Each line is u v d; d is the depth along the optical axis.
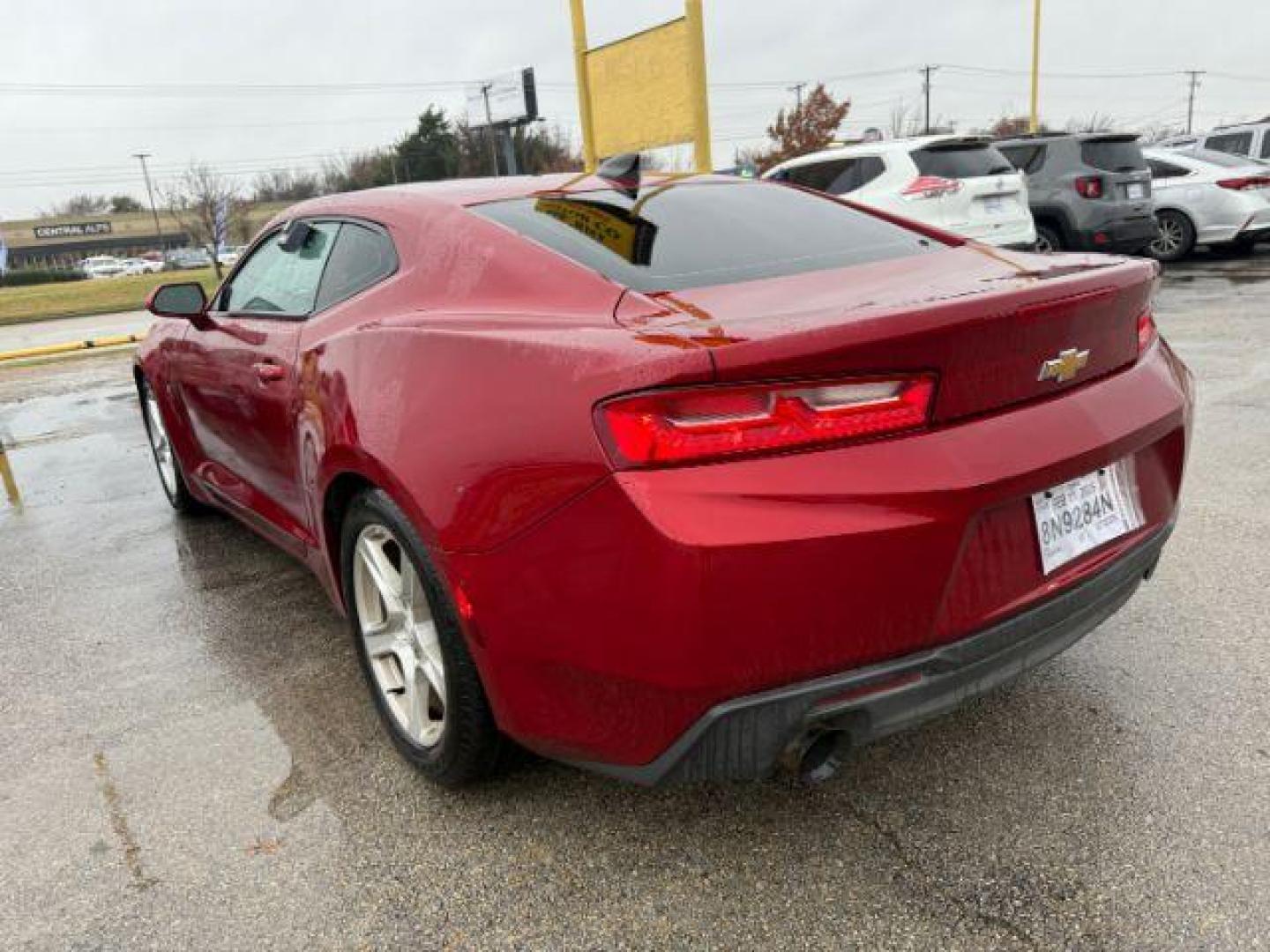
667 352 1.58
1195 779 2.12
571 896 1.90
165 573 3.83
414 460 1.94
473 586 1.83
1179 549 3.37
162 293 3.54
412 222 2.52
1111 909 1.78
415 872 1.99
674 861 1.98
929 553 1.64
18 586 3.80
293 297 2.95
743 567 1.54
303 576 3.70
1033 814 2.05
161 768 2.42
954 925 1.77
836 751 1.78
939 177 8.64
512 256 2.20
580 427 1.65
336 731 2.55
